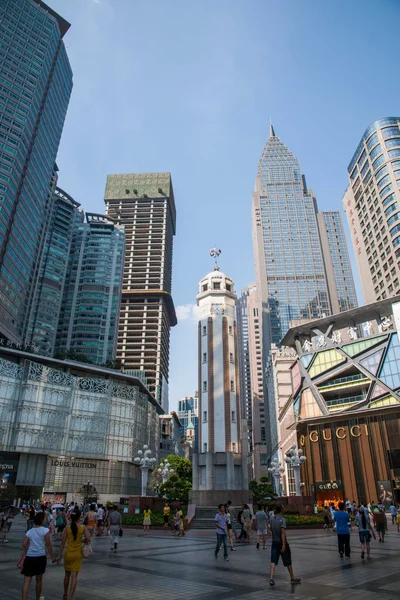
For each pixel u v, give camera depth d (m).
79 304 172.38
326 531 36.69
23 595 9.65
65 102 167.75
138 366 186.12
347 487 71.56
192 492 47.25
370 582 13.17
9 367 80.12
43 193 145.50
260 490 60.97
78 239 186.12
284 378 133.88
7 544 25.41
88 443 85.56
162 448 149.25
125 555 20.59
